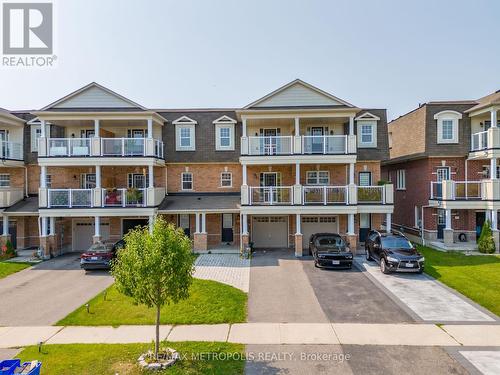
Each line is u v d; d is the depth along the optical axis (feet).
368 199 71.51
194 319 38.17
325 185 78.95
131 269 28.81
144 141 72.28
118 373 26.96
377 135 79.51
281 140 73.87
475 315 38.99
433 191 80.12
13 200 76.89
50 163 71.41
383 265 56.90
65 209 70.54
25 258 70.08
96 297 46.21
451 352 30.40
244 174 72.95
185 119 81.61
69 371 27.35
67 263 66.64
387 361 28.91
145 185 78.38
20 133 81.41
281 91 74.79
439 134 80.79
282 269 59.72
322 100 74.43
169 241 28.94
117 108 74.43
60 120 73.20
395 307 41.63
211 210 73.05
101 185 79.00
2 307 43.16
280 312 40.34
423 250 73.31
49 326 37.24
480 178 80.64
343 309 41.14
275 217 80.33
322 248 62.03
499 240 72.33
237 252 72.95
